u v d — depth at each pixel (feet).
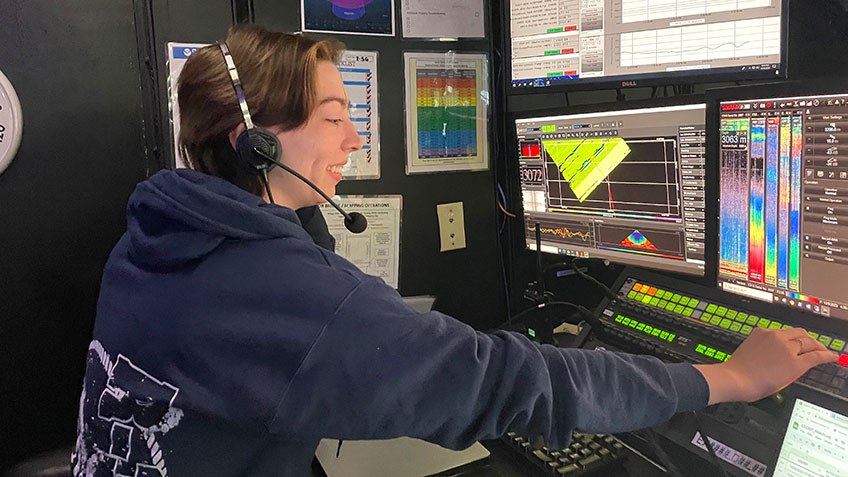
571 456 3.22
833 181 2.72
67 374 4.10
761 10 3.22
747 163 3.10
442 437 2.15
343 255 4.57
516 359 2.17
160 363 2.07
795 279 2.98
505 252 5.15
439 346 2.07
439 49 4.69
